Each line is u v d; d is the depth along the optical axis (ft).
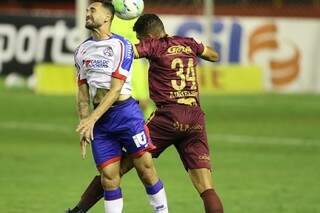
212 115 180.86
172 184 104.22
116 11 81.15
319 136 150.92
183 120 75.00
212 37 223.10
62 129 156.46
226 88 229.45
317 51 233.35
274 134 152.97
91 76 71.61
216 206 72.28
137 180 106.83
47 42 236.02
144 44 75.72
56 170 113.80
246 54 234.79
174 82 75.72
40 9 275.80
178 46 76.48
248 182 105.40
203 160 74.69
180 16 232.94
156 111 76.13
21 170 113.39
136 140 72.69
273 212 87.45
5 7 275.59
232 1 256.52
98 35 71.46
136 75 130.41
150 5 261.85
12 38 238.27
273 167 117.39
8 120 168.45
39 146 136.36
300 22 233.35
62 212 87.30
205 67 228.63
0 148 133.59
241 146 138.10
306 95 227.20
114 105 71.82
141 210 88.48
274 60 234.17
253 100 212.02
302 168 116.88
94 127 72.28
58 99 206.08
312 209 89.10
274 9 248.93
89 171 113.50
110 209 72.59
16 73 238.07
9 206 89.71
